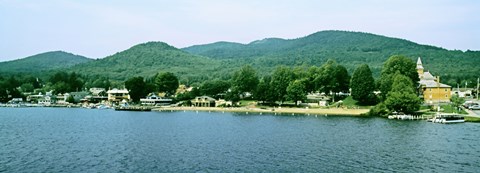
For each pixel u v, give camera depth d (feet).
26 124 549.54
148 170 262.47
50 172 255.09
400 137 407.64
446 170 265.95
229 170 264.11
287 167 272.51
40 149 334.85
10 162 281.74
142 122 591.37
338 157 304.71
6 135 422.00
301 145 359.05
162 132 457.27
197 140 391.04
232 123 571.28
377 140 387.75
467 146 352.49
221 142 378.12
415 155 312.50
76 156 305.73
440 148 342.64
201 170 263.70
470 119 566.36
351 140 388.16
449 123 545.85
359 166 276.21
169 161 289.53
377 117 655.76
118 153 319.06
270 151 329.31
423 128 485.97
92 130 476.95
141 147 348.38
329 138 402.72
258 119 640.58
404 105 624.18
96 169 263.90
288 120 615.16
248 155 312.29
